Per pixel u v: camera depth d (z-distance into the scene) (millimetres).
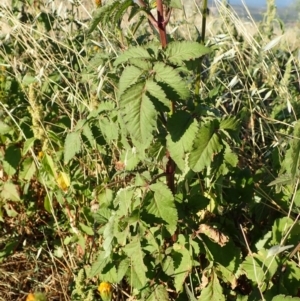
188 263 1695
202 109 1542
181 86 1366
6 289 2322
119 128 1702
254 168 2285
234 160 1541
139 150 1575
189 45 1441
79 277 1993
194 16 2584
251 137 2352
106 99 2291
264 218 2072
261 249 1714
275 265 1665
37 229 2652
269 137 2443
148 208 1576
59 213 2680
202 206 1750
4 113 2498
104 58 1928
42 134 2203
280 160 2029
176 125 1504
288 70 2480
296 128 1334
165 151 1632
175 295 1924
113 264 1877
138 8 1475
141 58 1428
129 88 1337
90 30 1449
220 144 1510
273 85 2357
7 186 2486
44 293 2057
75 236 2232
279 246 1481
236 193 1938
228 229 1908
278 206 1915
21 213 2633
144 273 1604
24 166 2410
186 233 1768
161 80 1377
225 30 2627
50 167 2191
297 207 1864
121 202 1648
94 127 1801
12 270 2439
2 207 2682
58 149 2318
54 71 2682
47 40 2615
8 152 2430
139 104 1322
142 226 1565
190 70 1622
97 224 2168
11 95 2693
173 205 1570
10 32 2467
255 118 2459
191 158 1486
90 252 2174
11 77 2773
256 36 3037
